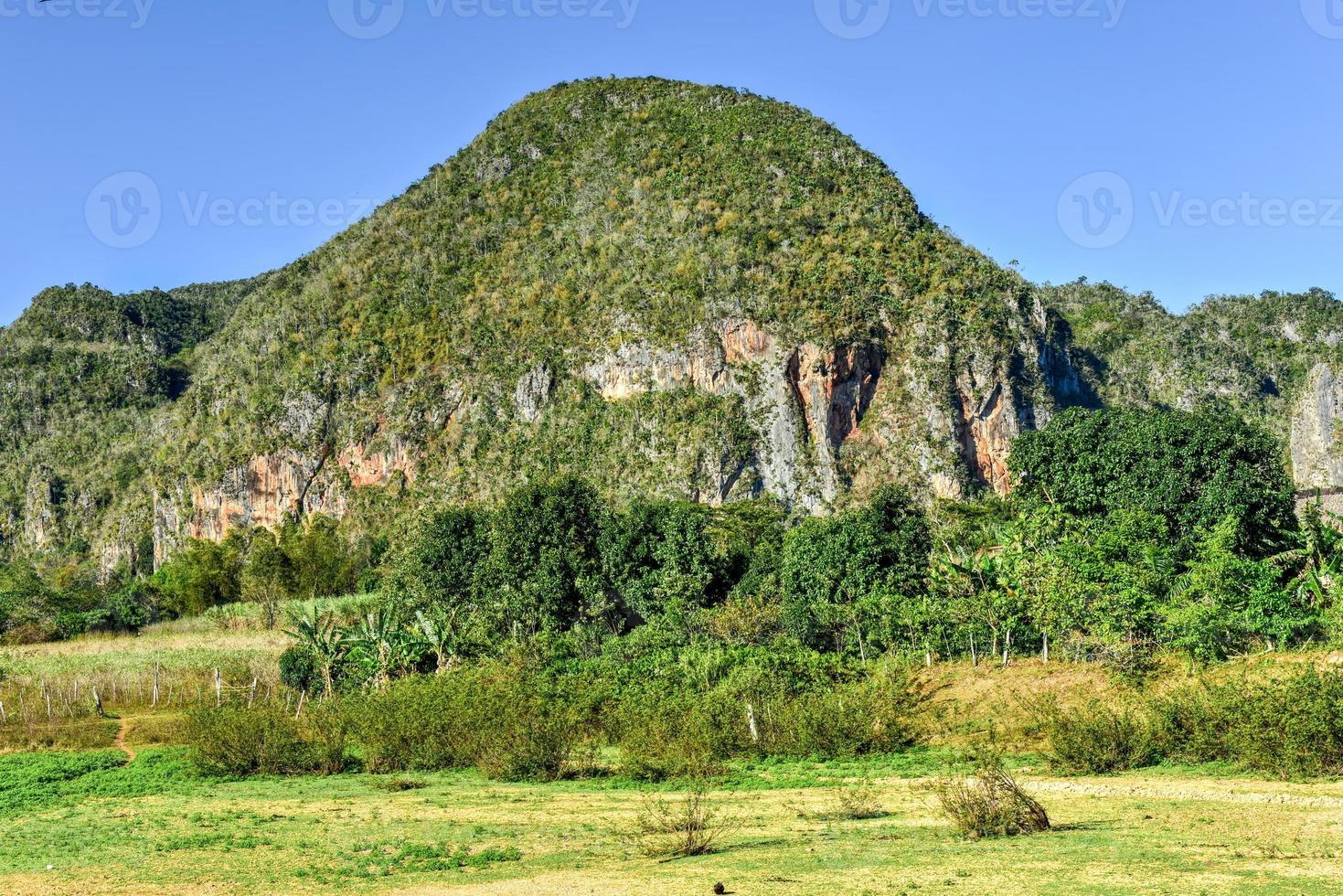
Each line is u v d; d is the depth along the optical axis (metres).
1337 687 20.33
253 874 15.90
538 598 54.34
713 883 13.43
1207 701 22.42
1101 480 36.25
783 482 129.25
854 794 19.56
